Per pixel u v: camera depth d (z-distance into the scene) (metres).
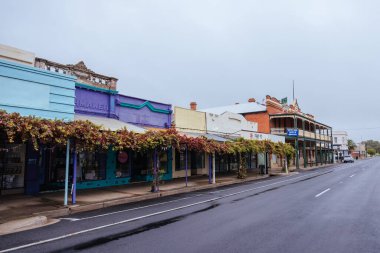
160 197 13.58
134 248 5.89
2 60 11.52
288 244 6.14
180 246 6.00
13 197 11.92
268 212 9.51
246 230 7.23
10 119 8.84
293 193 14.25
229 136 27.09
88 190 14.60
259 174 26.72
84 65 16.23
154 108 20.31
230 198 12.80
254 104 43.25
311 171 33.31
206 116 25.28
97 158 16.11
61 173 14.39
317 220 8.35
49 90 12.98
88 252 5.66
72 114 13.85
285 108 43.75
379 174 25.98
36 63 13.91
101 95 16.89
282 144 29.14
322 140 51.91
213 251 5.70
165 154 21.22
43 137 9.58
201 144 17.42
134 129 15.60
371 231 7.18
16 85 11.88
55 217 9.17
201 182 19.22
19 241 6.41
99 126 11.38
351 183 18.70
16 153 12.68
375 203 11.17
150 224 7.93
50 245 6.12
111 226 7.74
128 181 17.83
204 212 9.59
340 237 6.66
